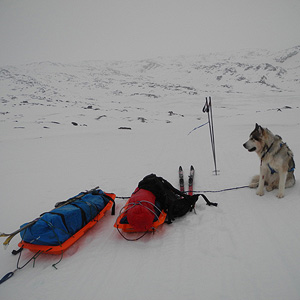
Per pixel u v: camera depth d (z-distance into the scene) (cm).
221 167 630
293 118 2148
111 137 1551
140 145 1180
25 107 5350
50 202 486
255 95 10344
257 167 600
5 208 465
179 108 6712
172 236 309
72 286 238
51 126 2589
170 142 1236
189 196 365
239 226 315
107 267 263
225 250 269
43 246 273
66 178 657
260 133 371
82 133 1867
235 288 214
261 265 239
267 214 337
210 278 230
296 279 217
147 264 261
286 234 285
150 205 302
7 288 242
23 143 1347
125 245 302
